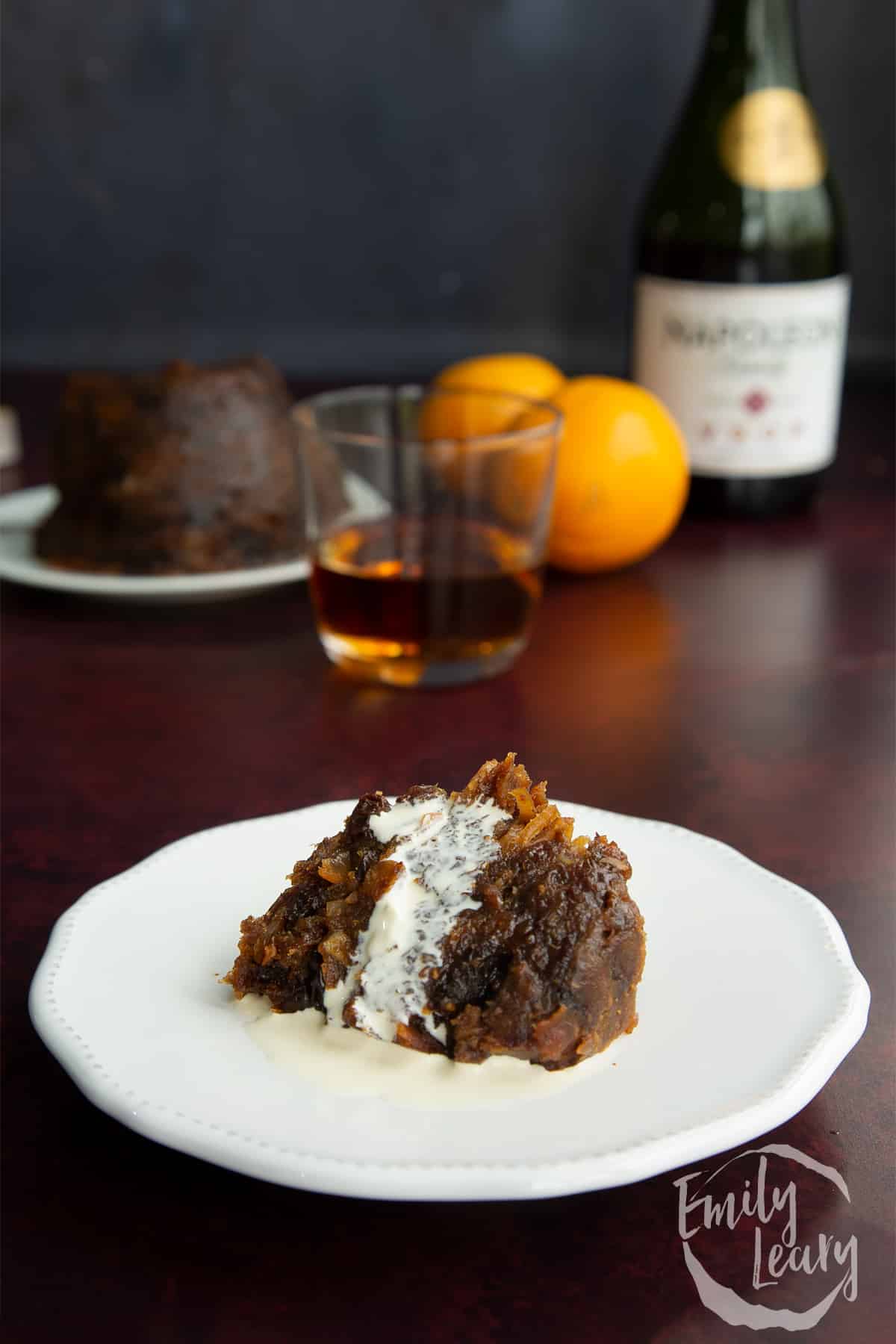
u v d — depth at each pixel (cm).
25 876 61
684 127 89
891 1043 53
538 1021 48
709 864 56
